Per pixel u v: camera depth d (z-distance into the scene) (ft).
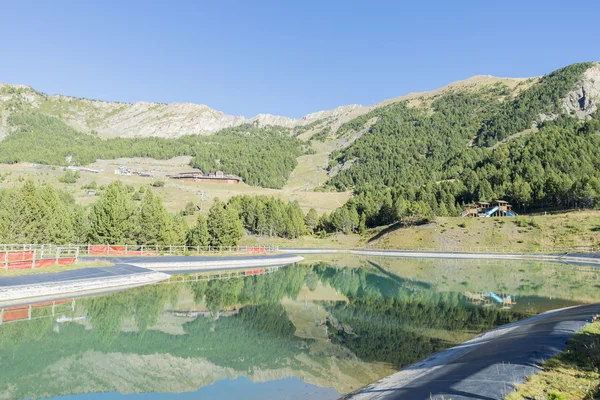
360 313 88.28
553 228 292.40
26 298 87.56
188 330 71.20
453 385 36.09
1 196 262.06
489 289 123.95
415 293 117.39
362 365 53.47
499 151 586.45
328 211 554.05
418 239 331.16
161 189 563.07
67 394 43.19
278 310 91.04
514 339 53.06
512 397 30.42
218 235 231.09
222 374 50.11
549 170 434.71
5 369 49.49
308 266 207.21
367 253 313.94
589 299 102.06
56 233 180.45
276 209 381.19
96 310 82.43
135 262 150.10
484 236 308.40
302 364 53.98
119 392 44.21
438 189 488.85
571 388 31.40
